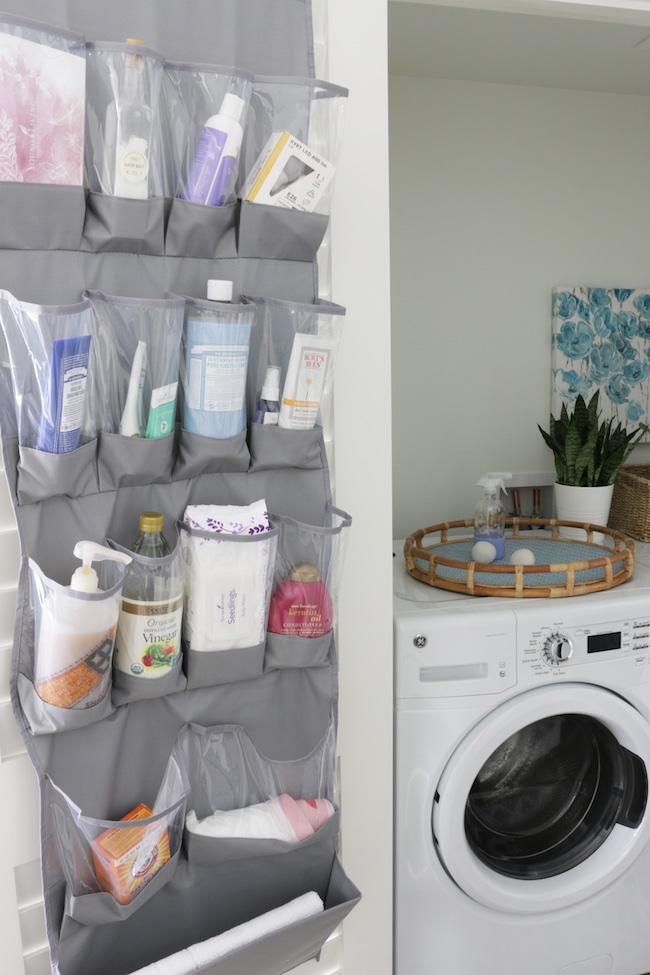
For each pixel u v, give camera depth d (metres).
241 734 1.19
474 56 2.07
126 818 1.12
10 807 1.14
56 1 1.01
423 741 1.59
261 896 1.23
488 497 1.88
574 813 1.83
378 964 1.58
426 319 2.31
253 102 1.07
